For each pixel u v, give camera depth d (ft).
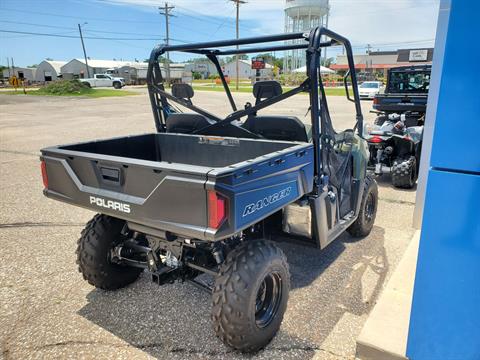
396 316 8.94
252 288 7.82
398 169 20.94
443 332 7.05
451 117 6.19
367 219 14.85
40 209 17.83
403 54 195.42
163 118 13.23
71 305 10.37
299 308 10.24
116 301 10.58
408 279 10.48
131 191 8.16
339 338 9.05
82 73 221.87
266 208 8.19
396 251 13.69
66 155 9.21
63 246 13.94
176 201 7.38
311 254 13.39
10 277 11.78
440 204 6.55
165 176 7.47
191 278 9.64
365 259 13.07
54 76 259.39
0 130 41.96
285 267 8.70
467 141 6.14
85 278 10.51
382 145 21.15
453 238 6.56
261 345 8.43
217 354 8.56
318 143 10.33
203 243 8.79
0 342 8.88
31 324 9.55
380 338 8.25
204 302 10.55
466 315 6.75
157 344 8.87
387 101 27.63
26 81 197.77
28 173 24.21
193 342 8.95
